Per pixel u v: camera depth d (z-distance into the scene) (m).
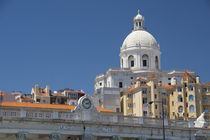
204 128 88.94
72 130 72.50
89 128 73.94
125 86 157.38
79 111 74.50
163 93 148.38
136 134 77.94
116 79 157.38
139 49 163.12
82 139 73.00
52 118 70.75
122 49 167.75
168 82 160.88
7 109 68.69
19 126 68.00
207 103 150.25
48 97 153.38
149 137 79.19
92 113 75.44
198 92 150.25
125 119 78.06
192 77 155.62
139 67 161.88
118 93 150.62
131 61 164.62
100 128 74.94
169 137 81.38
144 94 143.75
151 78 146.38
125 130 77.19
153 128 79.81
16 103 93.81
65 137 76.25
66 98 157.75
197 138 87.62
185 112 148.50
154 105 143.38
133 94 148.50
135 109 145.75
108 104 147.62
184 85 151.50
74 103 148.00
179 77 160.88
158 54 167.12
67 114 73.25
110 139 77.50
